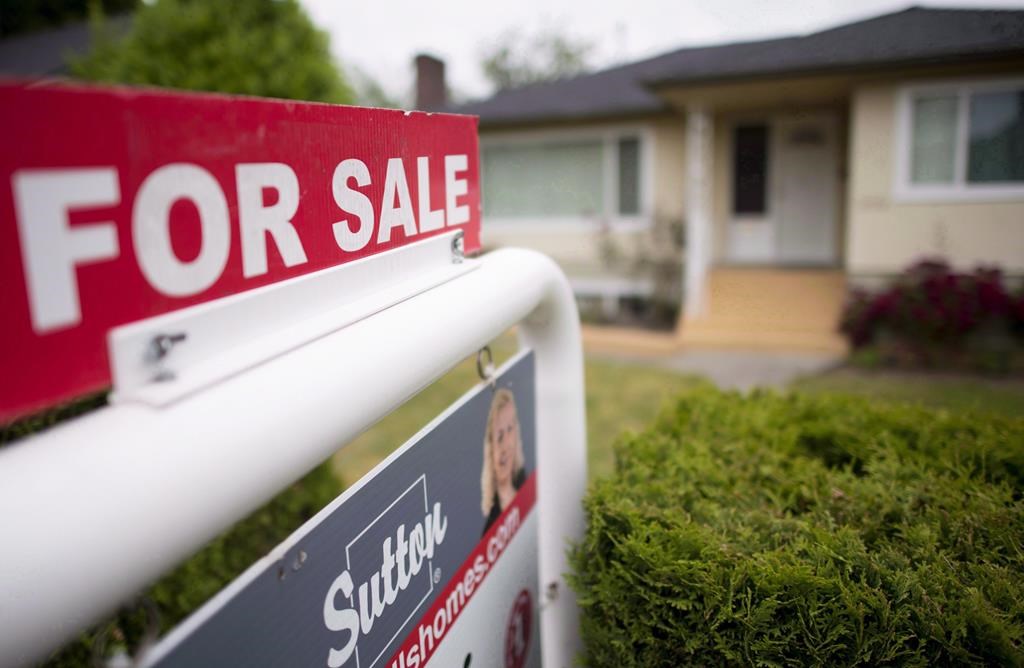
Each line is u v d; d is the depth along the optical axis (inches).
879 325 338.6
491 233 496.7
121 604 24.9
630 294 469.1
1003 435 82.6
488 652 56.9
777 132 451.5
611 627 60.7
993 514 64.1
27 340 22.0
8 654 22.4
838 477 73.8
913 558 59.5
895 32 374.6
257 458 28.1
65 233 22.9
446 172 49.0
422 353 39.1
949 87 342.6
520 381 62.2
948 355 317.4
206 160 28.1
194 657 27.5
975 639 51.4
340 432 32.8
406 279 43.5
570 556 65.0
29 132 21.7
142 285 25.6
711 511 66.3
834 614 52.6
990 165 345.1
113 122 24.3
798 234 460.4
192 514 25.9
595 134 466.9
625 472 72.8
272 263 32.1
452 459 48.9
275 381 29.8
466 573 52.1
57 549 22.6
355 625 38.1
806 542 60.0
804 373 312.7
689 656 57.1
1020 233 346.0
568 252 482.9
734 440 85.7
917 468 75.0
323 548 34.9
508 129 483.8
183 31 122.3
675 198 457.7
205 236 28.3
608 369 328.8
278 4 127.6
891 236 361.7
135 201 25.2
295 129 33.1
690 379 306.8
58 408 64.7
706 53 536.7
